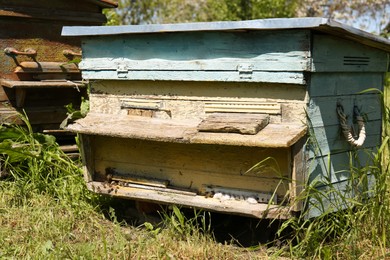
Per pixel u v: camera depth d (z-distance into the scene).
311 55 3.26
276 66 3.33
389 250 3.51
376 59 3.92
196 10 17.03
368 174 3.99
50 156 4.69
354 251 3.38
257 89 3.47
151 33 3.70
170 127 3.64
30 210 4.22
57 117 5.15
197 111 3.68
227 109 3.57
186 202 3.63
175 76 3.69
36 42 5.04
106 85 4.05
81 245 3.51
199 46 3.58
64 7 5.15
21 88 4.81
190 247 3.52
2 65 4.85
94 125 3.89
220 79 3.52
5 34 4.85
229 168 3.61
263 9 14.53
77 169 4.67
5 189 4.57
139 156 3.99
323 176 3.54
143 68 3.81
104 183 4.08
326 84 3.49
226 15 14.98
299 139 3.29
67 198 4.38
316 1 16.70
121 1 16.25
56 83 4.92
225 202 3.56
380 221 3.59
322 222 3.56
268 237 3.75
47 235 3.78
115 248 3.47
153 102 3.85
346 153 3.74
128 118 3.93
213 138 3.31
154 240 3.63
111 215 4.28
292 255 3.36
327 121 3.52
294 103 3.36
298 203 3.31
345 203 3.49
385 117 3.74
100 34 3.87
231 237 3.89
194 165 3.75
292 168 3.32
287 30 3.28
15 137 4.80
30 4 4.92
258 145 3.17
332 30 3.24
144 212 4.17
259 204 3.50
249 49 3.41
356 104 3.80
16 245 3.58
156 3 16.73
